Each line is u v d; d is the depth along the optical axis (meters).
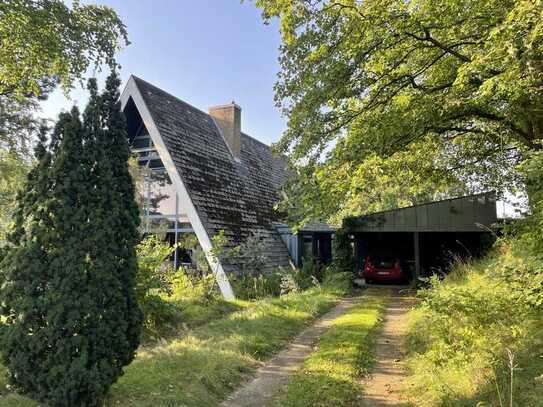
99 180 4.95
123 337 4.85
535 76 7.38
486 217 16.25
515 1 6.43
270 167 26.81
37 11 9.12
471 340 5.77
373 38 9.62
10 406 4.53
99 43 10.59
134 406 4.85
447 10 9.00
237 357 6.99
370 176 10.26
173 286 12.64
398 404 5.23
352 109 11.12
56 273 4.53
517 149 12.94
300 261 21.52
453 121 12.49
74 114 4.95
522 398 4.11
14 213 4.93
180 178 15.61
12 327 4.52
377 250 23.09
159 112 17.45
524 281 5.12
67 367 4.45
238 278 15.12
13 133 17.19
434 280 8.12
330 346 7.66
